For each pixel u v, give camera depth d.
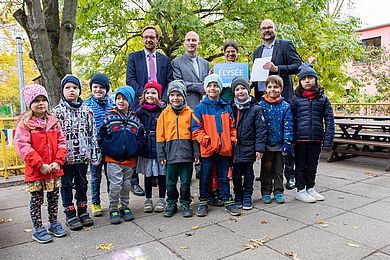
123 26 10.55
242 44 8.84
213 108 3.64
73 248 2.84
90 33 10.49
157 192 4.56
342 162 6.43
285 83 4.53
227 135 3.60
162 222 3.40
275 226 3.22
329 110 3.93
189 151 3.54
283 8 9.38
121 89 3.43
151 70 4.31
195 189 4.68
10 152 5.53
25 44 12.60
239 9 9.82
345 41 9.75
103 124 3.44
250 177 3.82
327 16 11.23
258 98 4.64
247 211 3.69
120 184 3.43
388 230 3.08
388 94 14.51
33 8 5.09
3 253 2.78
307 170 4.04
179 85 3.56
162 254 2.68
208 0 10.30
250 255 2.63
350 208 3.72
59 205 4.04
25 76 18.81
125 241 2.96
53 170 2.95
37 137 2.92
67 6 5.50
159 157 3.57
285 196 4.24
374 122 6.22
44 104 2.98
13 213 3.85
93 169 3.64
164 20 9.95
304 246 2.77
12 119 5.41
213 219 3.46
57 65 5.48
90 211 3.79
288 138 3.84
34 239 3.02
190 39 4.36
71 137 3.21
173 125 3.54
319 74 11.29
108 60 11.83
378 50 15.16
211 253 2.68
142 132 3.60
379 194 4.25
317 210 3.67
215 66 4.24
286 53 4.42
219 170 3.77
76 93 3.26
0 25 11.84
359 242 2.83
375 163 6.29
